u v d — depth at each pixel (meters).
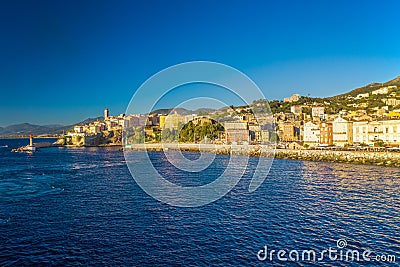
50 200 56.12
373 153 112.62
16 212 48.03
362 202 52.75
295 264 30.62
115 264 30.55
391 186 66.62
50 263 30.84
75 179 81.56
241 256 32.22
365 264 30.62
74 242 35.81
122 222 42.69
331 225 41.12
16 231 39.44
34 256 32.38
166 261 31.11
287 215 45.53
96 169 104.81
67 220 43.72
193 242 35.66
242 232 38.72
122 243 35.47
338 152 123.44
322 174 86.19
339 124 157.00
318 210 48.06
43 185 72.62
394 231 38.88
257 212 47.12
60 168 109.75
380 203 52.00
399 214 45.69
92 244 35.19
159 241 35.97
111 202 53.81
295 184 70.19
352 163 114.12
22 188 68.88
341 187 66.06
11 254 32.84
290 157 135.75
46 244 35.31
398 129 130.50
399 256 32.22
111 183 73.50
